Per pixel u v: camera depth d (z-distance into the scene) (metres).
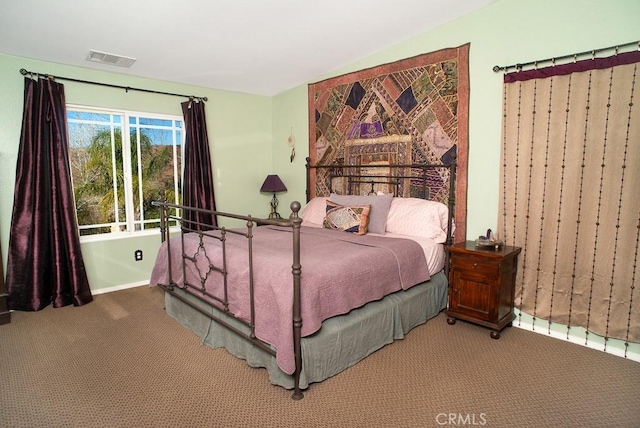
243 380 2.08
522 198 2.63
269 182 4.43
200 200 4.08
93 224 3.62
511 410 1.80
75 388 2.00
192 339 2.60
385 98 3.46
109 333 2.70
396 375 2.11
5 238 3.08
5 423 1.73
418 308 2.71
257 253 2.32
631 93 2.13
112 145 3.67
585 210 2.36
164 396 1.93
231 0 2.39
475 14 2.81
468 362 2.24
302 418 1.76
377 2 2.56
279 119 4.69
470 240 2.97
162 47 3.03
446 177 3.08
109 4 2.33
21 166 3.04
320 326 1.96
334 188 4.04
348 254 2.36
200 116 4.06
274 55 3.41
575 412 1.78
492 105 2.78
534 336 2.59
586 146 2.32
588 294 2.39
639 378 2.06
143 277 3.87
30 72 3.08
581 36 2.33
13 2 2.24
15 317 2.99
